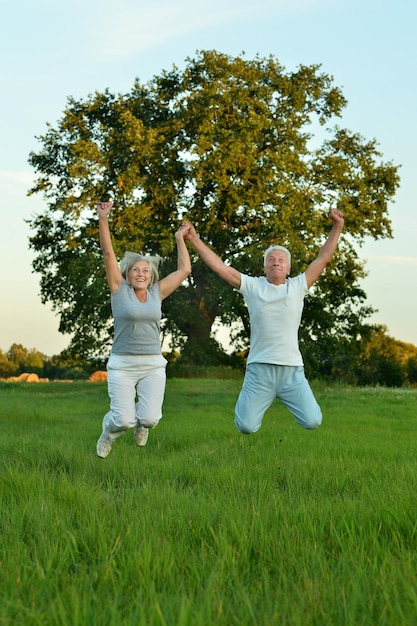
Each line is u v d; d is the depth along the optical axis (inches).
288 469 321.1
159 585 154.6
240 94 1555.1
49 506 221.5
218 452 389.4
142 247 1540.4
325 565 165.3
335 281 1635.1
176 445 433.1
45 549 175.2
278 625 128.0
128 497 249.4
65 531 190.2
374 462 346.6
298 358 300.4
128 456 370.3
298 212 1535.4
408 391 1076.5
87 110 1647.4
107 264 295.6
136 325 293.7
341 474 304.8
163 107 1637.6
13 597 143.2
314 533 195.6
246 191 1512.1
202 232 1545.3
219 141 1507.1
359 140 1707.7
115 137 1534.2
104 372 1722.4
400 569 161.8
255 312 300.0
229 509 220.1
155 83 1644.9
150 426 297.7
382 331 2699.3
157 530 196.5
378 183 1706.4
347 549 179.3
